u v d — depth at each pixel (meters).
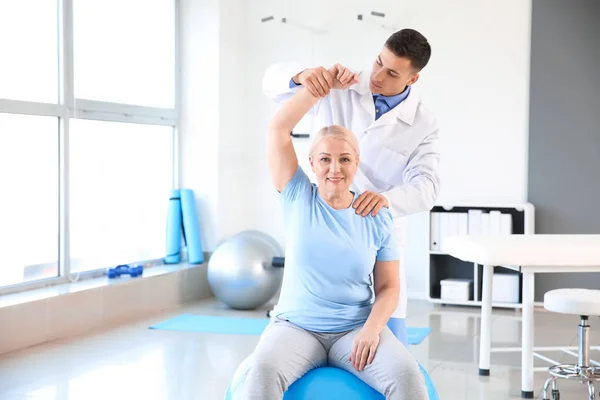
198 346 5.42
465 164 7.20
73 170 6.27
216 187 7.46
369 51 7.44
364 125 3.41
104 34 6.62
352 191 2.89
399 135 3.42
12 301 5.29
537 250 4.01
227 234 7.61
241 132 7.80
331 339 2.79
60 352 5.20
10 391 4.34
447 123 7.23
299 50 7.66
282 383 2.61
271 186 7.77
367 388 2.69
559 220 7.00
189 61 7.52
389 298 2.81
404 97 3.40
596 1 6.86
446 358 5.21
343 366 2.77
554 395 4.21
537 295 7.01
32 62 5.86
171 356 5.14
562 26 6.93
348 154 2.76
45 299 5.46
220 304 7.01
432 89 7.25
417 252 7.39
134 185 7.04
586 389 4.48
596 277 6.95
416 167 3.44
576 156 6.96
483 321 4.80
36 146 5.91
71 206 6.27
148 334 5.76
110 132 6.71
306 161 7.55
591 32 6.88
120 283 6.21
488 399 4.31
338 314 2.79
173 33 7.50
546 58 6.98
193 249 7.33
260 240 6.77
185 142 7.55
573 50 6.92
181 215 7.42
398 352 2.64
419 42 3.15
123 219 6.91
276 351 2.64
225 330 5.91
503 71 7.07
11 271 5.71
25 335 5.29
